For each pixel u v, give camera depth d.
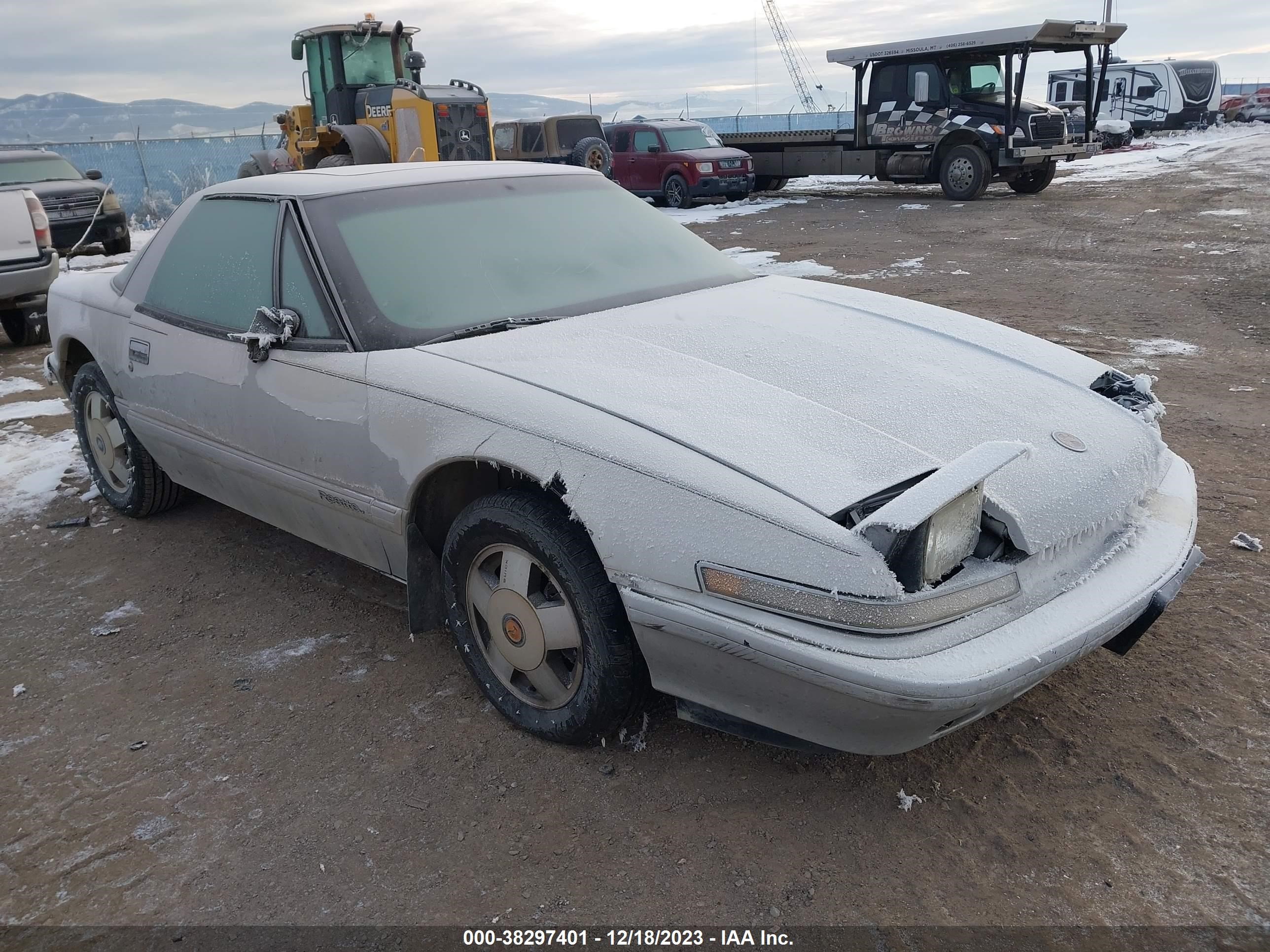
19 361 8.40
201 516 4.66
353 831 2.47
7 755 2.87
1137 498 2.63
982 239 12.63
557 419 2.48
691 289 3.53
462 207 3.46
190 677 3.25
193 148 24.39
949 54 17.34
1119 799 2.44
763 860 2.30
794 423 2.44
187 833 2.50
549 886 2.26
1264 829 2.31
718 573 2.19
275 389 3.17
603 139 20.33
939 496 2.04
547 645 2.65
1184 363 6.36
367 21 15.24
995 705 2.19
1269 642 3.08
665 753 2.71
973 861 2.27
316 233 3.14
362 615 3.62
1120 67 35.22
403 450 2.77
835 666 2.04
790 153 20.11
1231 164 22.19
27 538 4.47
